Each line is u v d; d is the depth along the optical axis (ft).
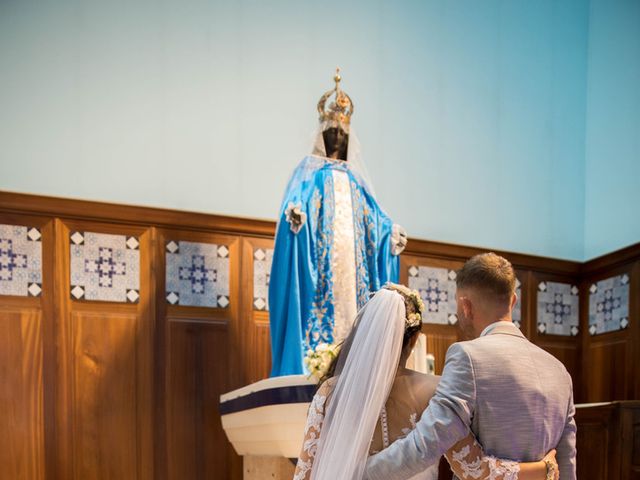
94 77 15.65
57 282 14.60
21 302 14.28
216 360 15.75
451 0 20.15
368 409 7.14
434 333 18.34
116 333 14.93
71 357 14.49
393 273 14.69
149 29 16.30
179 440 15.12
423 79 19.44
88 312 14.76
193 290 15.76
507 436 6.91
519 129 20.68
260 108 17.26
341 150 14.73
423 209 19.01
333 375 8.09
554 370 7.33
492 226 19.92
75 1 15.64
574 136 21.45
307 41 17.99
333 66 18.24
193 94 16.58
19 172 14.76
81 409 14.42
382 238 14.62
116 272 15.11
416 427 6.88
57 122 15.21
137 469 14.66
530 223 20.48
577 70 21.75
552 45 21.48
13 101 14.88
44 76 15.20
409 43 19.36
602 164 20.93
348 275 13.71
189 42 16.67
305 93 17.81
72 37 15.55
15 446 13.82
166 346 15.33
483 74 20.35
